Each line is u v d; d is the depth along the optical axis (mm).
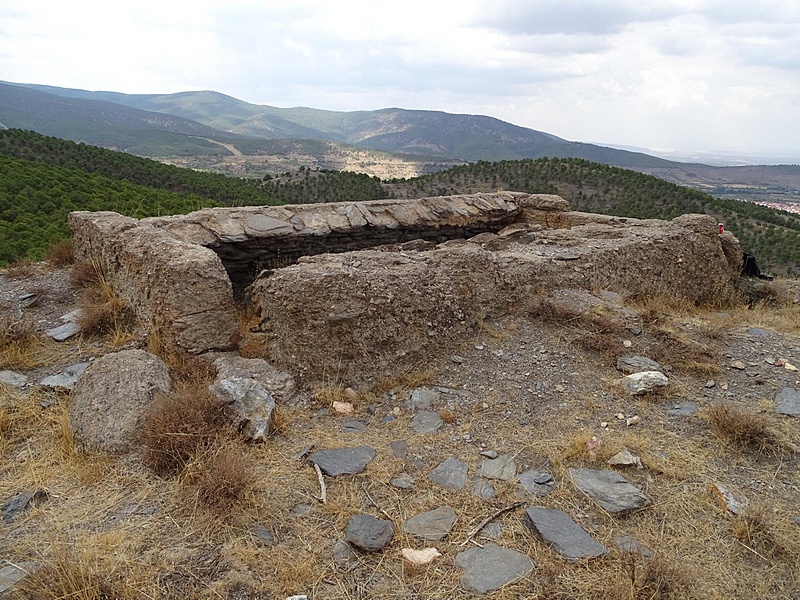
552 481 3234
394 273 4879
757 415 3914
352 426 3914
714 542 2736
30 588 2258
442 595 2389
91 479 3135
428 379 4586
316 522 2852
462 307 5348
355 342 4371
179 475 3129
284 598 2334
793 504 3045
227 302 4820
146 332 5160
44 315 6129
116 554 2512
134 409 3584
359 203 8211
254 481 3100
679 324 5668
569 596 2363
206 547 2607
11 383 4395
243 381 3869
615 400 4195
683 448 3576
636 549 2652
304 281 4238
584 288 6270
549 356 4859
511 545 2703
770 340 5461
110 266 6195
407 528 2814
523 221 10211
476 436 3760
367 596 2381
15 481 3174
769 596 2416
